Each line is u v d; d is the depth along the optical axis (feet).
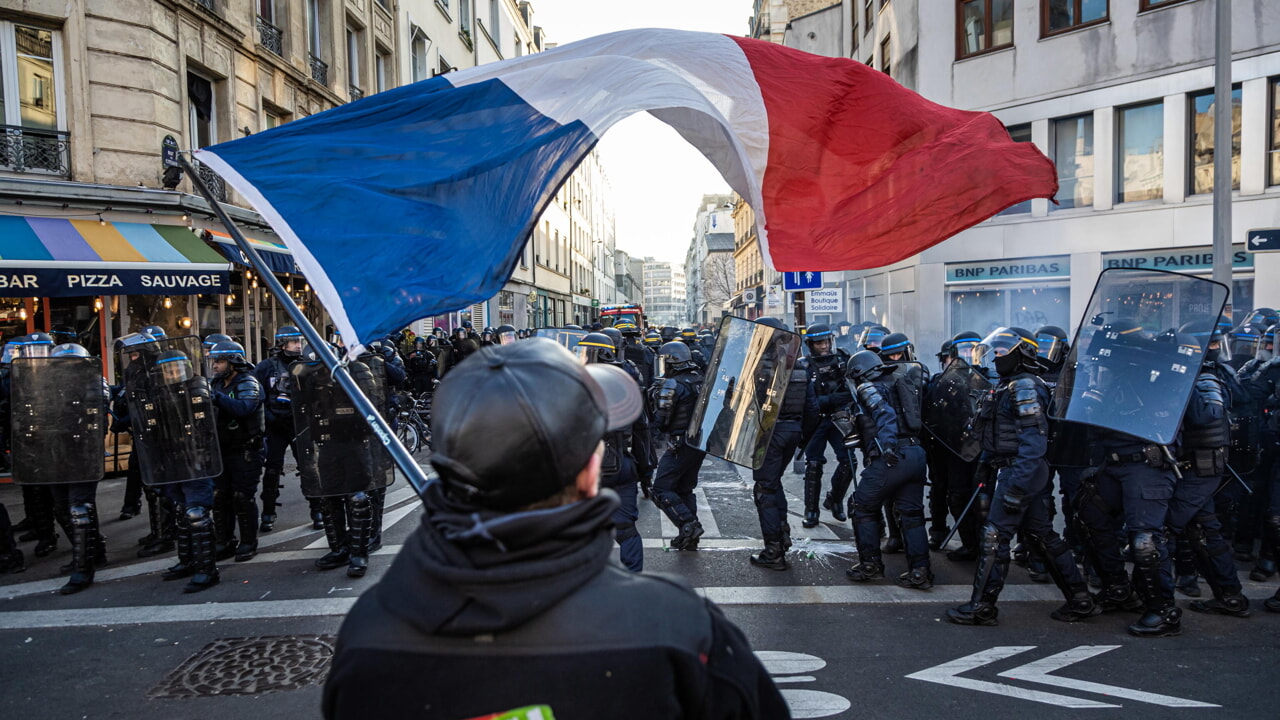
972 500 18.15
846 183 14.03
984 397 16.85
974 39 57.47
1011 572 18.70
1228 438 15.07
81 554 17.85
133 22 35.81
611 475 14.70
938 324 59.00
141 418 17.56
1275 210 44.09
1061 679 12.57
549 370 3.42
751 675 3.50
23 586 18.34
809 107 13.89
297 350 23.25
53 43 34.19
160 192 36.24
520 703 2.98
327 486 18.35
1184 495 14.97
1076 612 15.20
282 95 50.14
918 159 14.15
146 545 21.20
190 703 12.17
